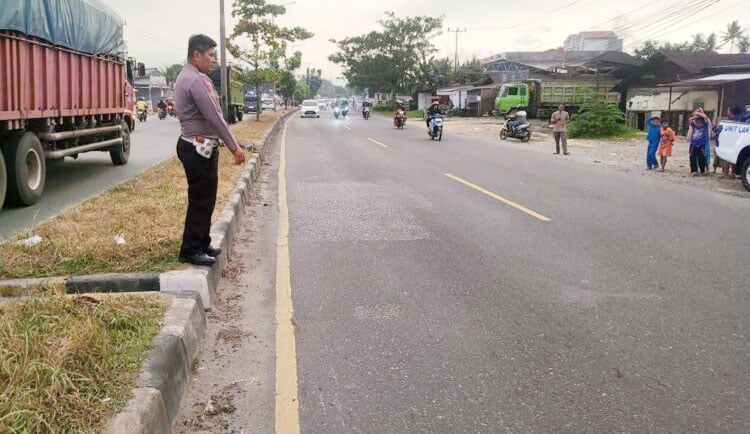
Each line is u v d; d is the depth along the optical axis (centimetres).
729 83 2516
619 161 1745
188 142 494
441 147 2098
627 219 876
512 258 657
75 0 1034
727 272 614
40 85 920
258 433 327
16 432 245
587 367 403
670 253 686
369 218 862
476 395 366
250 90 5925
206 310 486
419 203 980
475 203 984
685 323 477
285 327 464
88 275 487
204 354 414
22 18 835
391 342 440
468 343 439
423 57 7819
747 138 1247
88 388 290
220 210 743
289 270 608
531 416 344
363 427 333
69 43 1017
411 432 328
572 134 2869
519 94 4331
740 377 390
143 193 875
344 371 396
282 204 973
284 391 369
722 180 1360
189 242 514
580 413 347
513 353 423
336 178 1277
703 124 1444
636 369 400
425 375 391
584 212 923
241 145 569
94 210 736
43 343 315
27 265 511
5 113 807
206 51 495
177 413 339
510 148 2123
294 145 2128
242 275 591
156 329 373
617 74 4128
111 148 1353
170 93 7688
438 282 574
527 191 1120
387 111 7794
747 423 337
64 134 1044
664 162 1519
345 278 585
